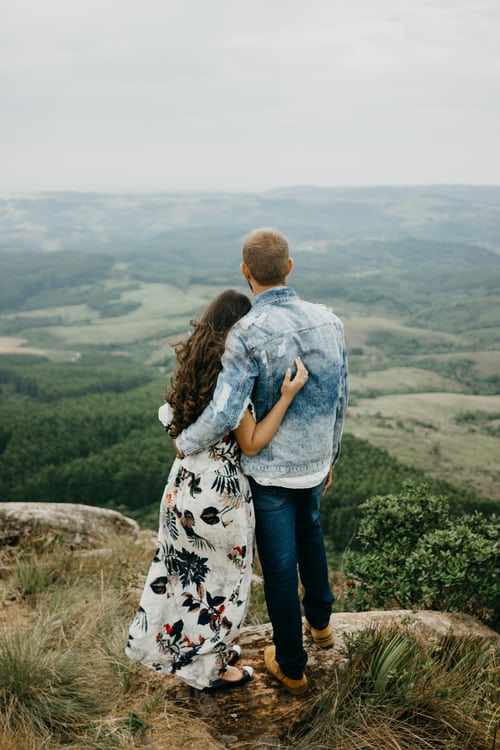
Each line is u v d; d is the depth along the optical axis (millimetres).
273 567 1908
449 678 2047
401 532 3424
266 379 1773
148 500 61281
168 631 2020
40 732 1977
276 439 1845
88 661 2371
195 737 1874
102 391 139875
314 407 1850
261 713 1986
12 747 1848
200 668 1997
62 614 2877
